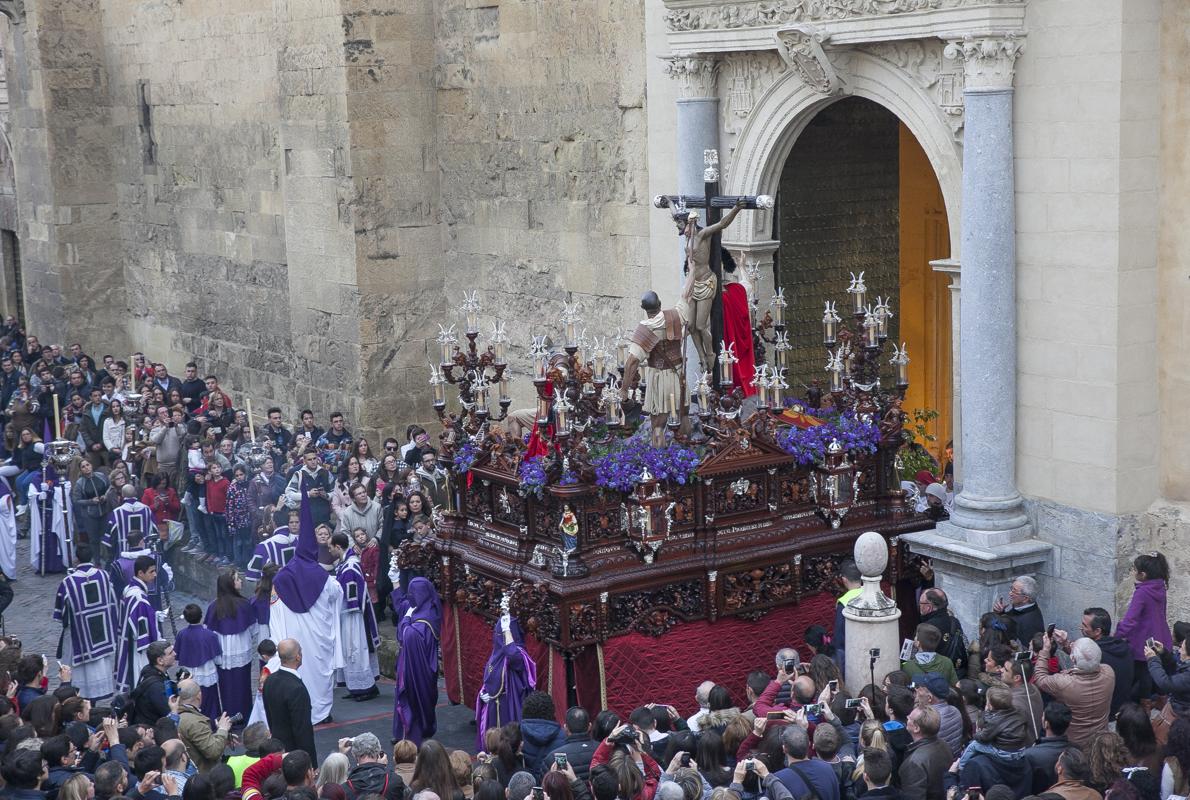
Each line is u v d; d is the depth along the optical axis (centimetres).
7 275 3831
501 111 2123
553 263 2064
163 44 2916
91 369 2944
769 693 1077
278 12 2334
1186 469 1310
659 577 1284
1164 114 1291
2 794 980
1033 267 1362
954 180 1425
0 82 3553
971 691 1048
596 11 1914
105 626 1689
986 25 1325
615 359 1950
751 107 1647
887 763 877
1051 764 941
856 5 1448
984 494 1383
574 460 1254
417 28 2234
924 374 1958
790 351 1852
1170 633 1219
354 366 2278
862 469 1403
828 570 1371
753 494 1341
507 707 1274
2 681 1262
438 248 2294
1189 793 920
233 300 2806
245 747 1156
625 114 1892
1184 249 1290
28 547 2405
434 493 1772
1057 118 1323
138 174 3112
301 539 1539
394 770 1045
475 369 1428
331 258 2297
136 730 1090
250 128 2656
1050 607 1379
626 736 957
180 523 2138
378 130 2230
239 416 2280
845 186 1872
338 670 1681
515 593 1276
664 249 1820
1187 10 1262
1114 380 1302
